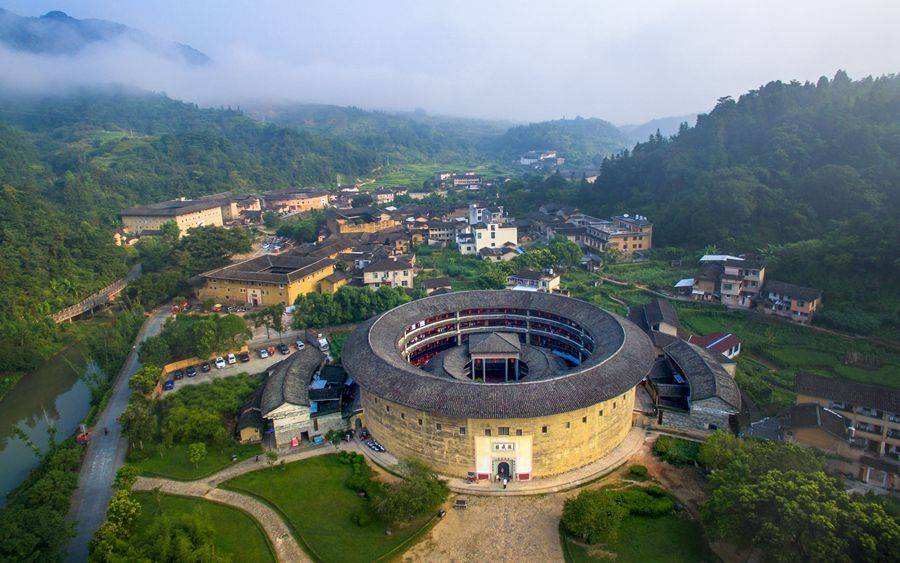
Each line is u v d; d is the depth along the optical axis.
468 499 72.69
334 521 69.50
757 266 139.00
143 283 159.38
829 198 162.50
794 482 59.12
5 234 159.38
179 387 110.38
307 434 88.44
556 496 72.56
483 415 70.69
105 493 77.94
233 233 187.62
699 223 184.00
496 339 102.88
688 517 68.19
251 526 69.56
